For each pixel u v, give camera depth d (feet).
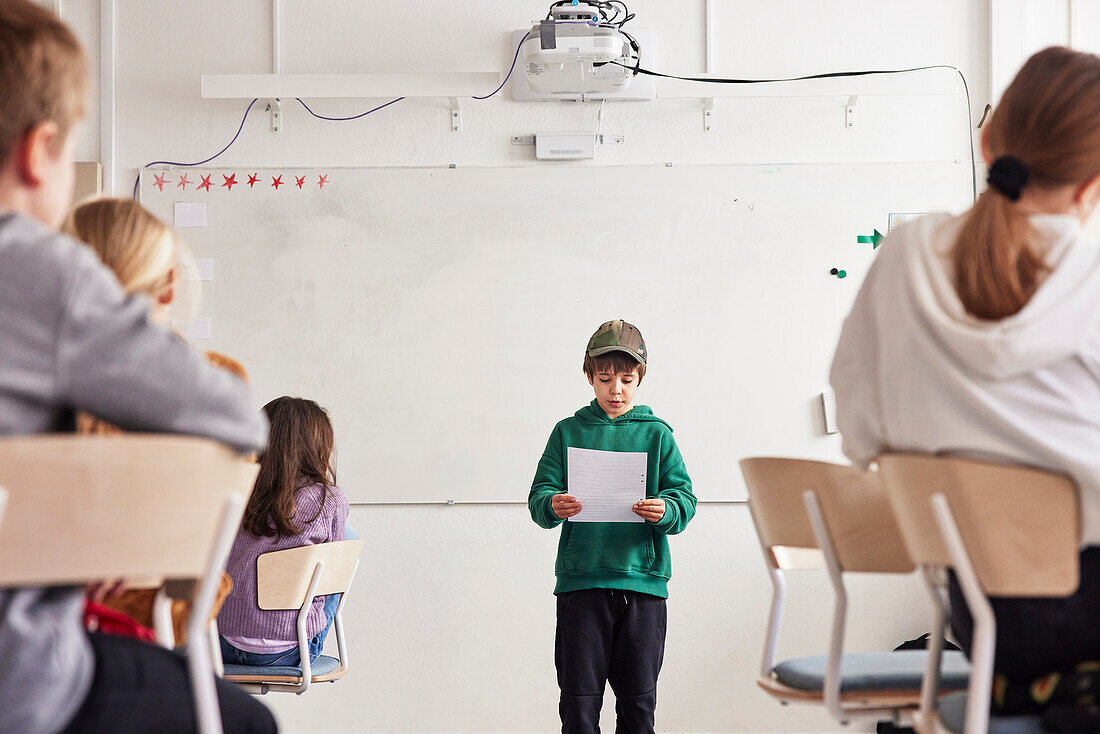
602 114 12.76
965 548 3.69
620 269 12.65
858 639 12.37
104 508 3.17
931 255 4.13
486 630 12.47
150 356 3.24
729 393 12.56
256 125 12.78
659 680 12.42
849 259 12.65
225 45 12.80
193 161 12.75
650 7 12.76
